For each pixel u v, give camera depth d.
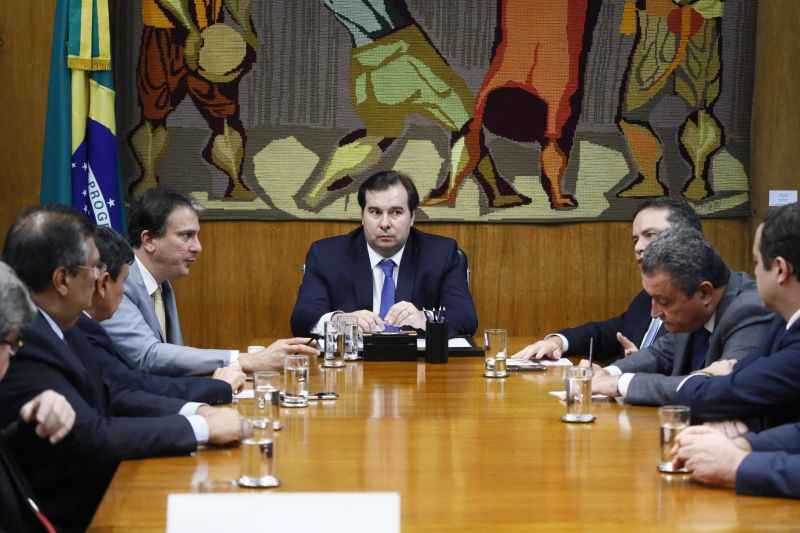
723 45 5.95
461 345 4.29
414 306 4.59
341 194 5.86
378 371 3.77
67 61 5.27
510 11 5.85
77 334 2.95
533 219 5.91
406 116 5.85
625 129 5.93
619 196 5.95
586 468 2.34
